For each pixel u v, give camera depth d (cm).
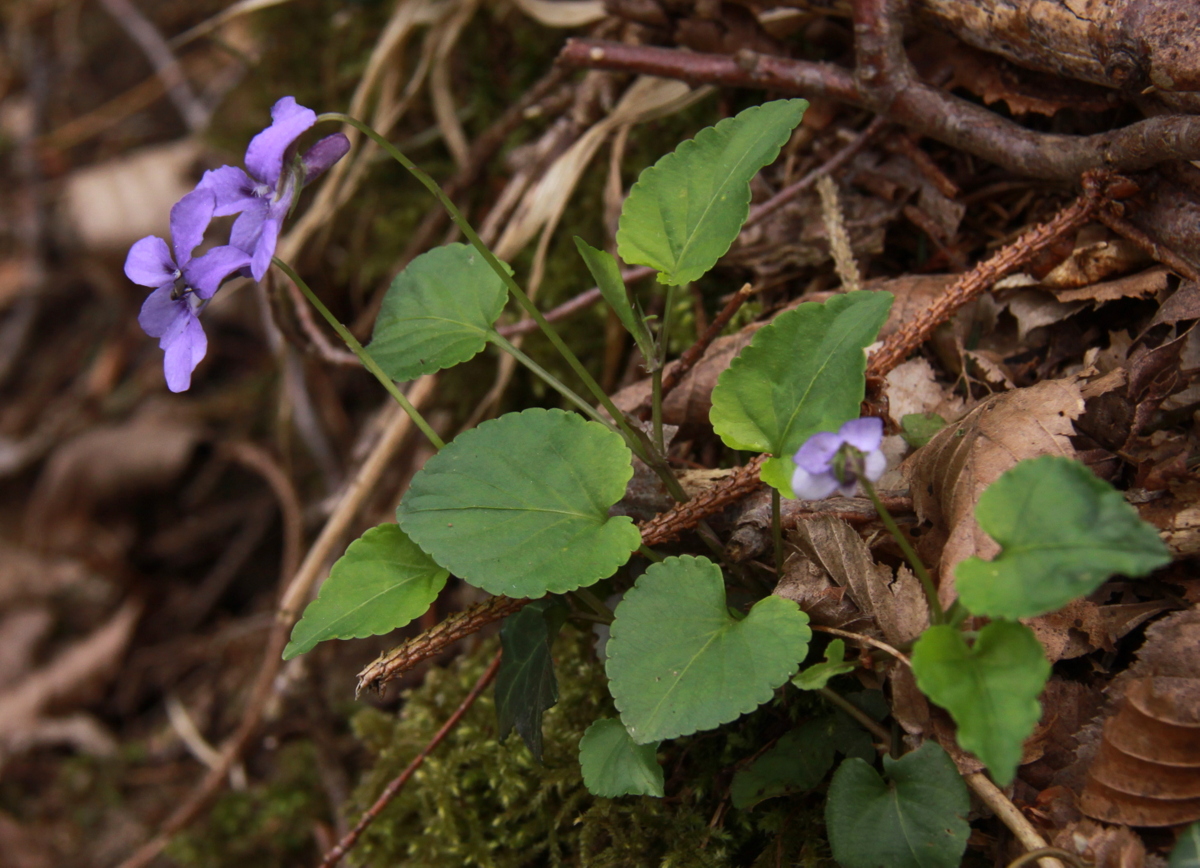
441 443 40
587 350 48
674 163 40
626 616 39
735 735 41
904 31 44
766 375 39
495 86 53
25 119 84
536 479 39
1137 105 41
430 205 53
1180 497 39
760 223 45
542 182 47
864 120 45
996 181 44
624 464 39
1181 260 41
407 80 55
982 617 39
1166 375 40
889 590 39
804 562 40
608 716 42
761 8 45
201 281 38
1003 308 42
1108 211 41
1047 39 41
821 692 40
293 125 38
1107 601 39
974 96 44
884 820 38
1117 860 38
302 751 51
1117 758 38
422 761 43
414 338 41
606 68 44
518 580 39
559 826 42
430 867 43
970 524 39
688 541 41
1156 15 40
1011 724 36
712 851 40
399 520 39
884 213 44
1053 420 40
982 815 39
